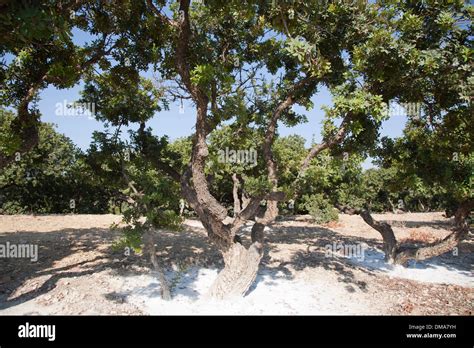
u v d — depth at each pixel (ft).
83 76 25.62
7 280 23.84
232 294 22.16
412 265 33.30
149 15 23.13
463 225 28.94
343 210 35.73
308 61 19.66
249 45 26.30
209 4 20.33
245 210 22.72
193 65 21.61
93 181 25.03
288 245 39.47
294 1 18.76
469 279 29.04
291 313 20.52
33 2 11.79
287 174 33.37
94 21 24.21
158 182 22.59
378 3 21.94
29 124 22.04
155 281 25.04
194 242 39.22
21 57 19.98
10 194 63.57
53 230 43.04
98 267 27.32
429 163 28.94
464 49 19.57
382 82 22.95
